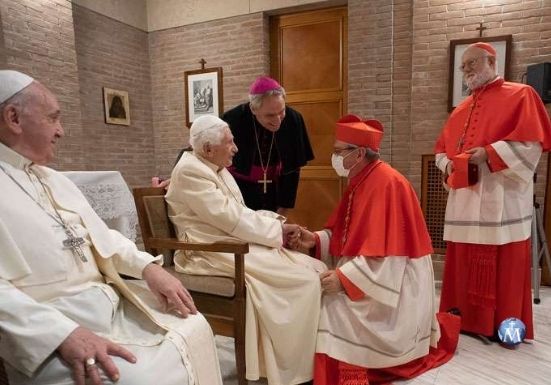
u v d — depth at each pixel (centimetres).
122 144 500
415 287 192
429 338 205
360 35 396
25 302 96
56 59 398
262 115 233
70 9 411
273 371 173
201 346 123
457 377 199
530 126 221
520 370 206
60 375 94
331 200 450
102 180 240
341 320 182
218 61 482
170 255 215
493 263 235
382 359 184
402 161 395
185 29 498
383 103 395
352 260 182
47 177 133
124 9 489
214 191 187
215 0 473
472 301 243
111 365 95
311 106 452
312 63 447
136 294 137
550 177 333
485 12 340
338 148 200
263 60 456
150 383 99
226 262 185
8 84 116
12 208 112
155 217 199
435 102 364
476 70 238
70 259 122
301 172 459
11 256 106
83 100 448
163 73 521
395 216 184
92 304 117
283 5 436
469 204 236
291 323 174
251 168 262
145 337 117
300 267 183
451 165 247
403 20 379
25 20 368
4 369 95
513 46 335
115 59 482
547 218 338
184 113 516
